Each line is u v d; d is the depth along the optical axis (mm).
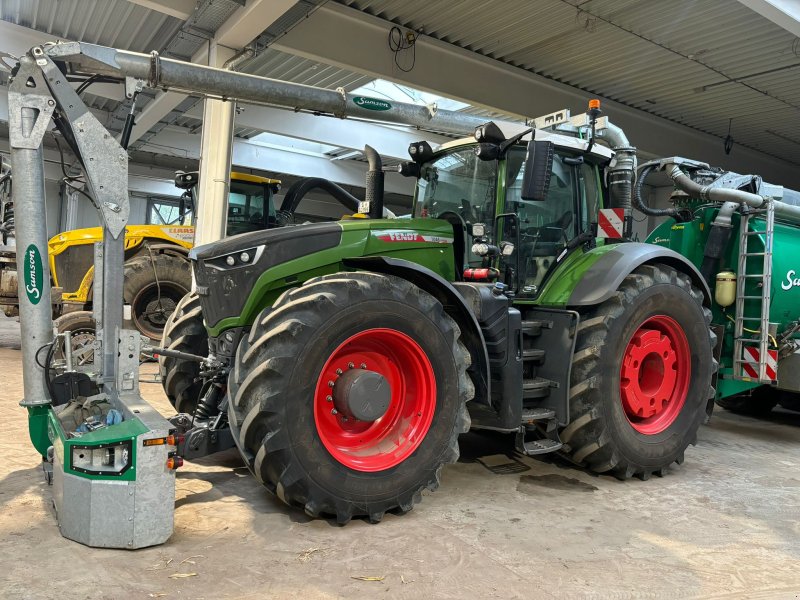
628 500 3551
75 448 2629
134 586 2307
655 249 4113
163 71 3512
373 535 2887
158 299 7836
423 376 3240
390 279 3166
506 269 3826
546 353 3914
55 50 3160
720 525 3193
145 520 2615
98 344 3195
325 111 4246
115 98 11453
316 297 2928
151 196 20594
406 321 3129
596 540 2941
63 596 2207
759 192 5324
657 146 12023
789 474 4199
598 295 3770
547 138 3951
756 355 5098
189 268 8047
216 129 7969
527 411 3785
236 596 2275
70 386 3018
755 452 4840
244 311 3227
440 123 4676
